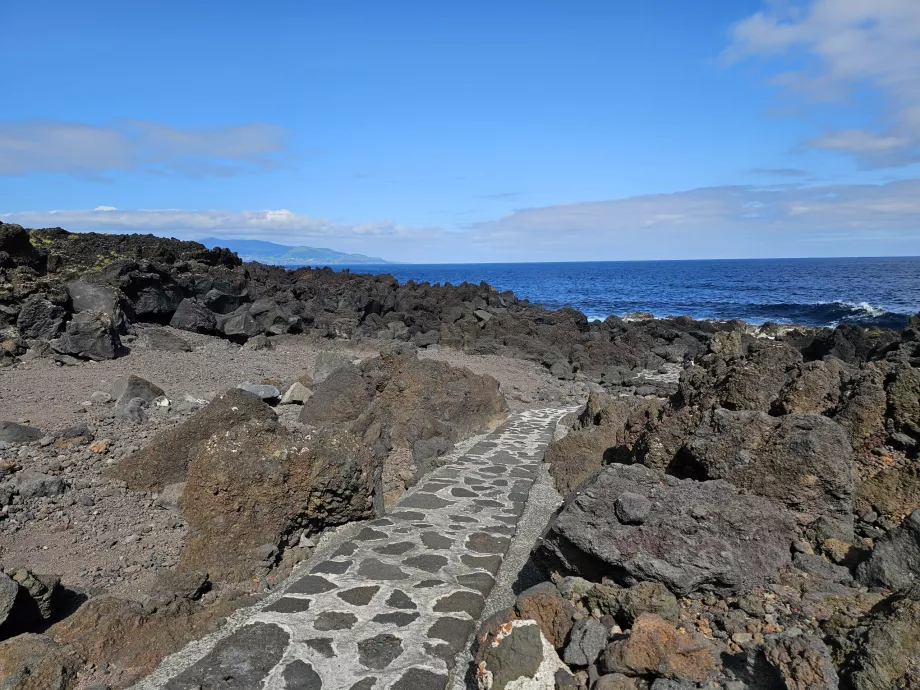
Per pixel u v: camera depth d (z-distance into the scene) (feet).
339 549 23.66
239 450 23.36
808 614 14.69
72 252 68.95
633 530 16.78
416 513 27.84
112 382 43.52
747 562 15.94
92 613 17.66
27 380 42.06
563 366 75.56
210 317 67.05
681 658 13.38
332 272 120.26
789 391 21.25
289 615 18.60
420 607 19.19
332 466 24.66
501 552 23.59
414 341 84.53
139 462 28.27
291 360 61.77
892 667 11.83
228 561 22.18
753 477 18.38
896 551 15.28
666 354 94.63
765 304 205.46
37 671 15.26
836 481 17.47
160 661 16.62
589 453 33.19
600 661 14.23
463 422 43.86
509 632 14.66
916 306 189.57
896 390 19.12
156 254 75.61
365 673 15.72
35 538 23.09
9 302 50.88
